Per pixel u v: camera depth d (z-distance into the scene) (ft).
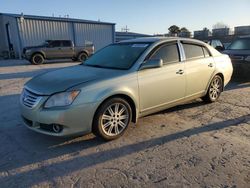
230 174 9.84
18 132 14.14
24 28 72.38
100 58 16.01
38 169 10.41
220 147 12.10
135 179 9.61
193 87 16.93
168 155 11.42
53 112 11.27
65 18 85.56
